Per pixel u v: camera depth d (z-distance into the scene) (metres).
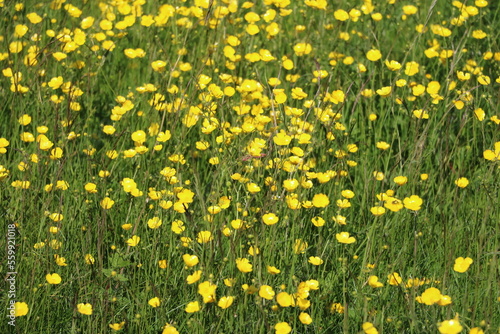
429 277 3.91
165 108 4.78
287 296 3.13
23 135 4.46
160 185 4.40
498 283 3.56
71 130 4.99
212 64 5.64
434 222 4.18
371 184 4.57
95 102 5.69
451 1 6.64
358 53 6.22
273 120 4.79
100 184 4.35
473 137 4.88
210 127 4.39
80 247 3.97
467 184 4.12
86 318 3.52
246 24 6.45
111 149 4.61
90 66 5.77
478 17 6.17
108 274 3.53
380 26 6.49
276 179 4.04
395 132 4.84
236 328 3.37
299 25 6.16
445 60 5.75
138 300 3.44
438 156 4.82
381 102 5.23
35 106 5.29
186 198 3.60
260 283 3.28
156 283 3.72
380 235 3.83
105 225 3.86
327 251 3.91
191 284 3.66
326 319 3.53
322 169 4.64
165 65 5.31
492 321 3.44
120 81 5.86
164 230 3.95
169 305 3.62
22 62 5.65
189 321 3.29
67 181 4.40
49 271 3.63
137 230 4.03
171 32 6.52
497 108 4.93
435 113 4.85
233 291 3.44
